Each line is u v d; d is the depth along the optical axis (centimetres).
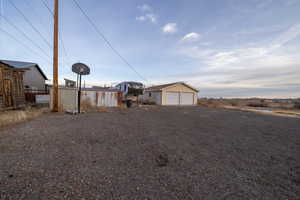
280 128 549
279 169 221
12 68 804
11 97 798
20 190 145
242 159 255
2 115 559
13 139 309
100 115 739
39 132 370
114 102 1326
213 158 255
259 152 292
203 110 1253
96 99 1232
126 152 265
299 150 308
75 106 947
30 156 229
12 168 189
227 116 884
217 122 647
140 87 1827
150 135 391
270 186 175
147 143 323
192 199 145
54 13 712
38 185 155
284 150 307
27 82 1803
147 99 2211
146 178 181
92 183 164
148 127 493
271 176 199
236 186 172
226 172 206
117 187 159
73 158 229
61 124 478
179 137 383
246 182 182
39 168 192
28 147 267
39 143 290
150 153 266
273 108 1777
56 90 760
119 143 314
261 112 1212
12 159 216
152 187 162
